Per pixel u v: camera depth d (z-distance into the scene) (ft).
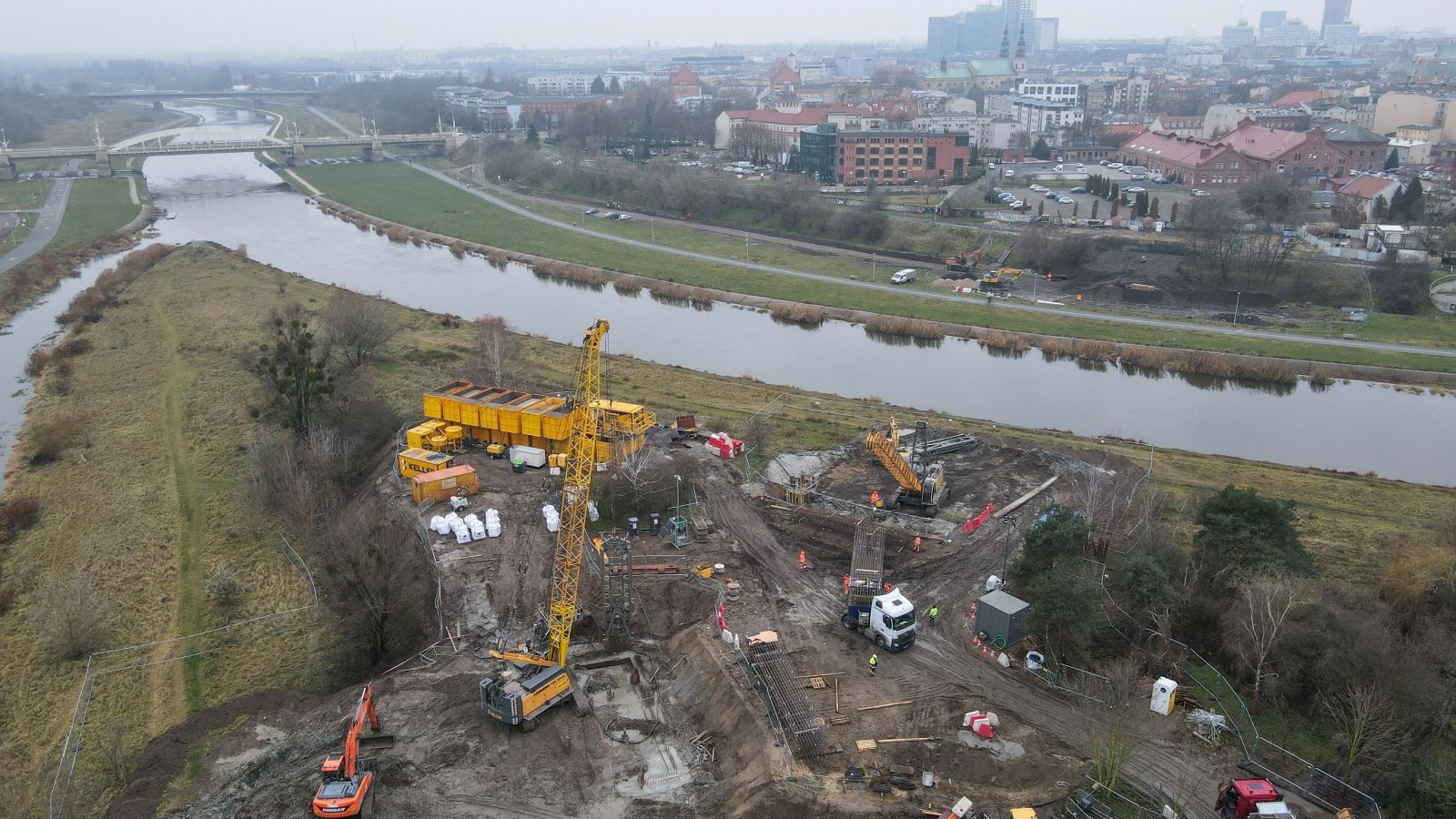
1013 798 199.21
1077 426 457.68
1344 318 599.57
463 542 306.76
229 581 298.15
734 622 265.75
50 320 616.80
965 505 338.13
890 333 604.49
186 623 289.94
